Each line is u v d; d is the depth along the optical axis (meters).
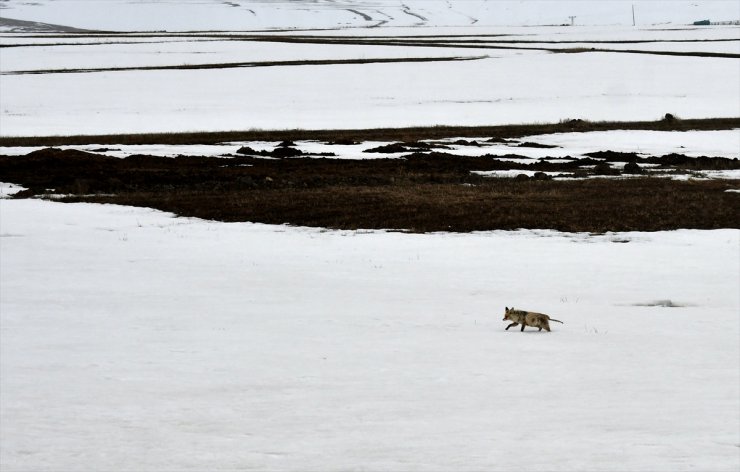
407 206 82.75
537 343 31.80
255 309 40.12
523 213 77.44
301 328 35.22
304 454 17.45
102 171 116.56
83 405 22.53
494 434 19.00
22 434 19.50
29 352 30.44
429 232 69.88
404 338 32.94
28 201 91.31
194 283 48.34
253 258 58.09
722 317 37.88
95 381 25.66
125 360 28.91
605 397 23.06
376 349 30.67
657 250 59.78
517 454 17.14
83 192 99.38
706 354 29.56
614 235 66.75
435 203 84.31
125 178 110.38
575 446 17.73
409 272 52.34
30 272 52.41
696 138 161.00
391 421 20.48
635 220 73.44
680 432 19.00
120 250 61.66
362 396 23.44
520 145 155.12
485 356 29.25
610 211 77.94
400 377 25.97
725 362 28.12
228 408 22.09
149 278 50.12
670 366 27.47
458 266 54.47
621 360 28.47
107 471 16.41
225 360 28.83
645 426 19.66
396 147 147.88
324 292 45.25
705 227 70.06
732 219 73.31
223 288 46.62
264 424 20.34
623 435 18.75
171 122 192.00
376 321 36.84
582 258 57.00
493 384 24.89
